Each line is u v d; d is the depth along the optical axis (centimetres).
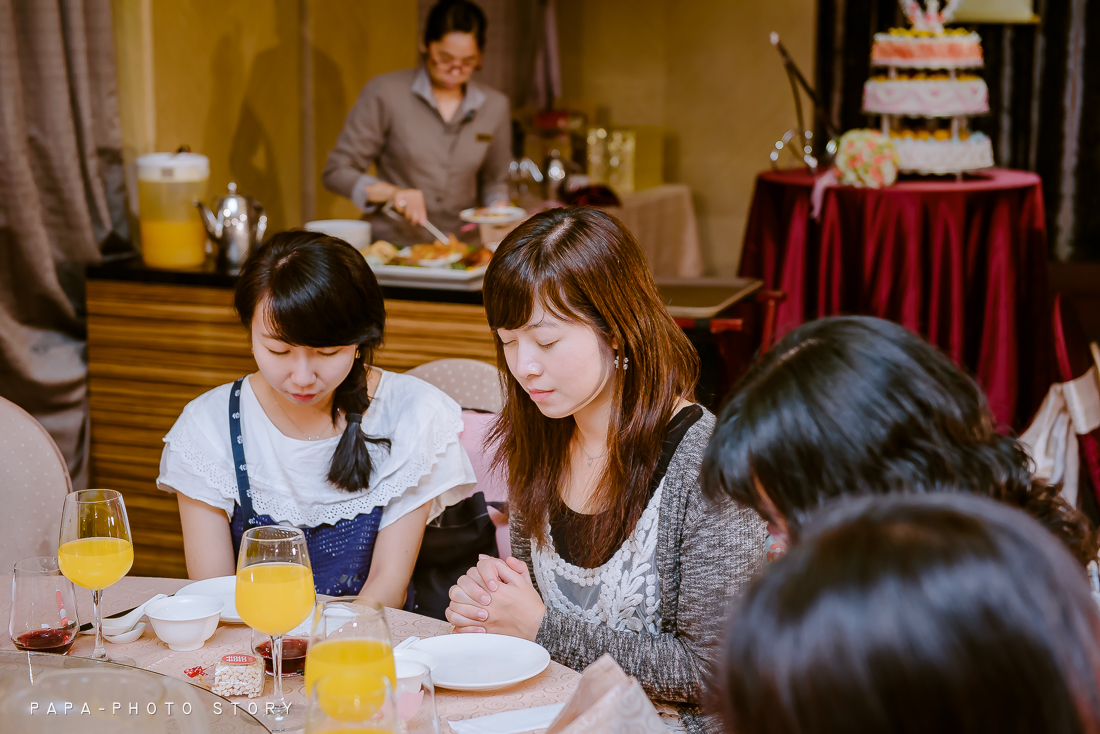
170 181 307
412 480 180
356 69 471
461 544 195
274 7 408
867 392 77
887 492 77
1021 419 414
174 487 181
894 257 397
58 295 302
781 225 436
